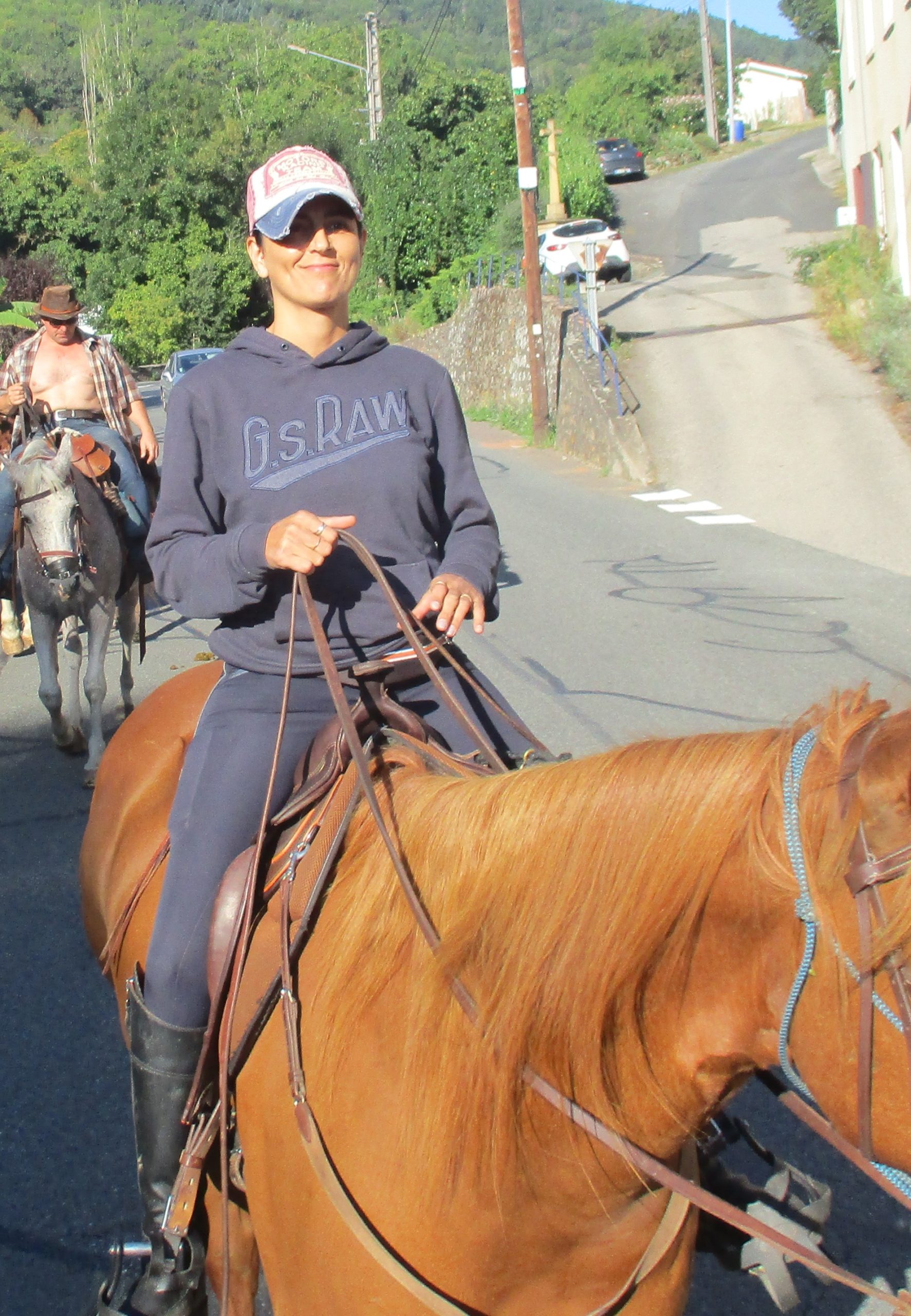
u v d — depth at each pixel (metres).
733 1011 1.47
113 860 2.70
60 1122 3.65
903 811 1.26
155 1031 2.09
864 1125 1.30
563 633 8.60
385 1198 1.65
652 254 29.62
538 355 18.98
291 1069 1.78
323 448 2.23
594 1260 1.65
